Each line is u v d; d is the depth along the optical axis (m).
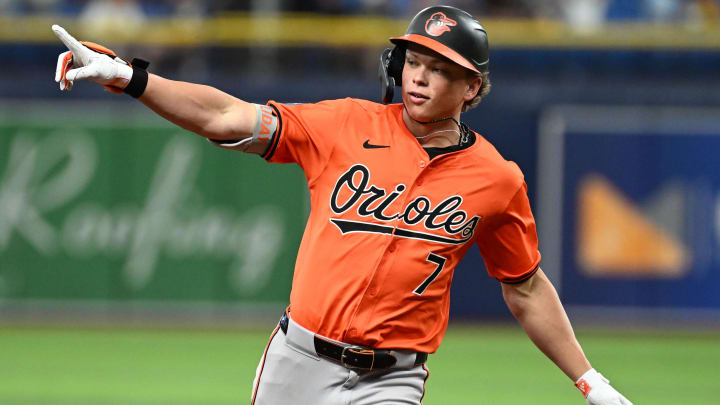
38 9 50.03
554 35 48.50
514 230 14.02
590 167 44.72
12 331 42.44
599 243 44.88
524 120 44.75
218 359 36.94
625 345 41.78
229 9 47.78
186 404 29.28
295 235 44.66
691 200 44.69
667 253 44.88
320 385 13.34
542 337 14.78
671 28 48.16
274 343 13.90
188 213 44.47
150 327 44.00
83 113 44.06
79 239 44.34
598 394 14.51
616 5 51.19
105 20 49.34
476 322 45.50
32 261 44.31
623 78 47.41
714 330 45.00
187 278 44.62
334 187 13.33
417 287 13.25
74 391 31.06
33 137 44.03
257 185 44.53
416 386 13.73
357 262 13.14
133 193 44.38
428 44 12.90
